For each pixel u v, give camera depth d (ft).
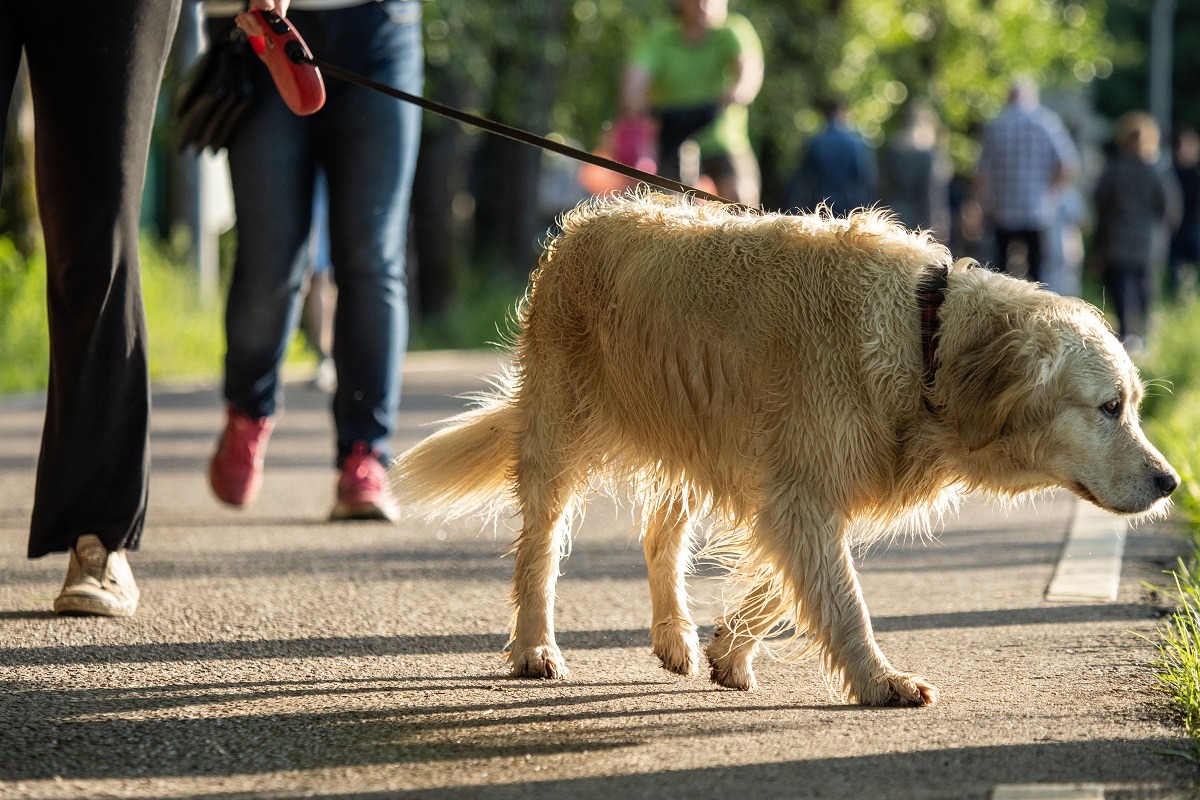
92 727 19.48
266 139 34.63
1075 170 90.63
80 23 23.58
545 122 118.11
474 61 103.81
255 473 37.93
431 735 19.35
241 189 35.06
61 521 25.73
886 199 95.96
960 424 20.66
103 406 25.38
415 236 112.57
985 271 21.34
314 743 18.97
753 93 66.08
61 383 25.29
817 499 20.86
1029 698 20.94
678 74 65.51
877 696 20.70
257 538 34.50
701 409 21.98
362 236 35.50
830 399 20.71
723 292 21.74
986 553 33.27
